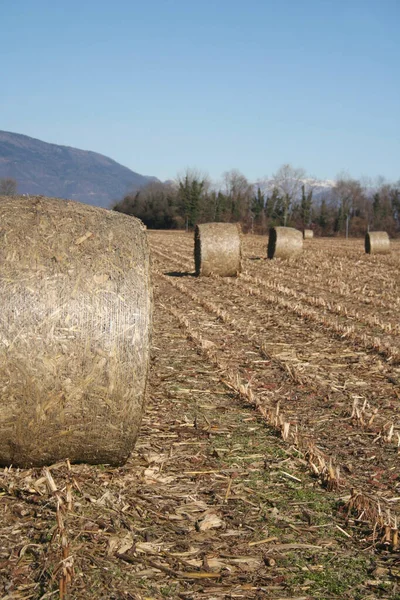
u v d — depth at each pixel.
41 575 3.88
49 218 5.63
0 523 4.50
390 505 4.96
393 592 3.88
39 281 5.23
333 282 18.81
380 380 8.45
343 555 4.27
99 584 3.82
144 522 4.61
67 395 5.21
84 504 4.81
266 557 4.20
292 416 7.01
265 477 5.43
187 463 5.68
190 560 4.14
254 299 15.18
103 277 5.39
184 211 91.44
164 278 19.34
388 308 14.43
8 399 5.13
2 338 5.08
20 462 5.38
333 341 10.71
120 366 5.30
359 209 98.69
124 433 5.39
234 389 7.82
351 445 6.21
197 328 11.64
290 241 26.72
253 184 106.88
